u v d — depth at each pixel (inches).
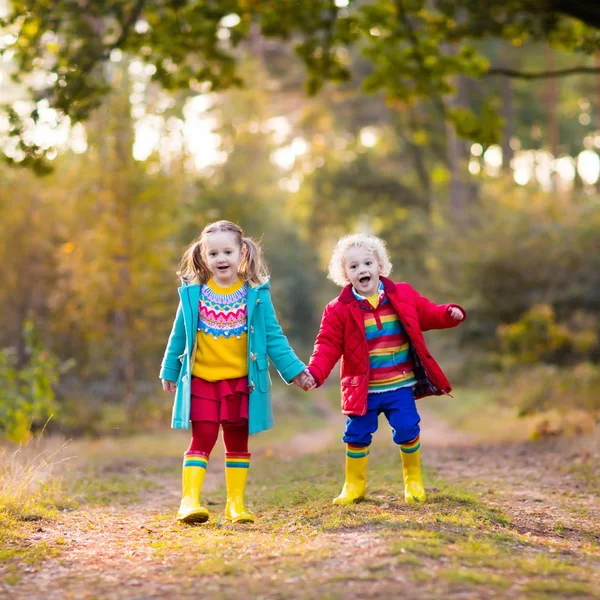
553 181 983.6
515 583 124.8
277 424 716.0
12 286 629.9
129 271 595.8
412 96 521.7
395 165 1390.3
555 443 347.6
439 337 954.7
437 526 162.6
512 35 490.0
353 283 199.9
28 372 445.4
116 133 593.3
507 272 869.8
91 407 605.6
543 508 210.4
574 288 807.1
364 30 488.1
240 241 193.3
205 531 177.5
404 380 199.2
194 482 187.9
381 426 573.6
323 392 1268.5
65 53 424.2
